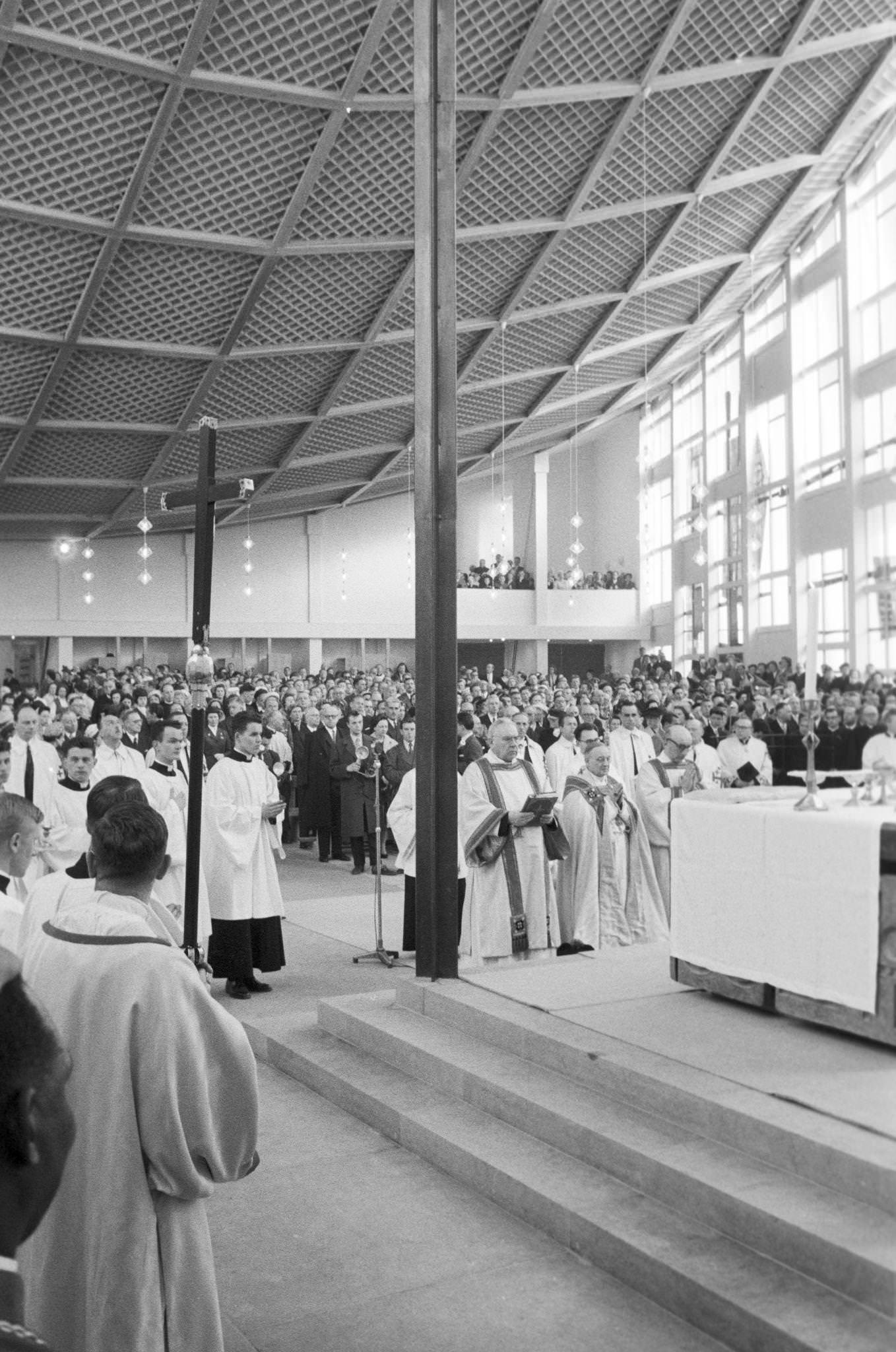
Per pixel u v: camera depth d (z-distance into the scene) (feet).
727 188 49.37
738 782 16.87
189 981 7.84
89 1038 7.68
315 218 45.14
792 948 13.34
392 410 65.72
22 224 42.42
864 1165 10.14
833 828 12.74
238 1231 12.30
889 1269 8.97
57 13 34.60
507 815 21.94
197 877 18.38
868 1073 12.26
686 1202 11.04
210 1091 7.83
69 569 89.56
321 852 42.29
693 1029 14.12
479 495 104.37
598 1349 9.73
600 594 94.17
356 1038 17.49
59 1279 7.61
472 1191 13.04
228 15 35.78
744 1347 9.31
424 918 18.07
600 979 17.24
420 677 18.28
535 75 40.70
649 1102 12.57
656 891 24.50
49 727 32.68
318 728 42.63
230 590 95.14
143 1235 7.52
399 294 50.34
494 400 69.31
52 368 50.96
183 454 64.03
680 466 79.77
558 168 46.06
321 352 54.49
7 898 11.68
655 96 43.01
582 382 70.85
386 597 99.50
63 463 62.34
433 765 18.08
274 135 40.81
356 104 39.52
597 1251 11.04
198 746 18.24
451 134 18.83
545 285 54.85
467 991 17.08
